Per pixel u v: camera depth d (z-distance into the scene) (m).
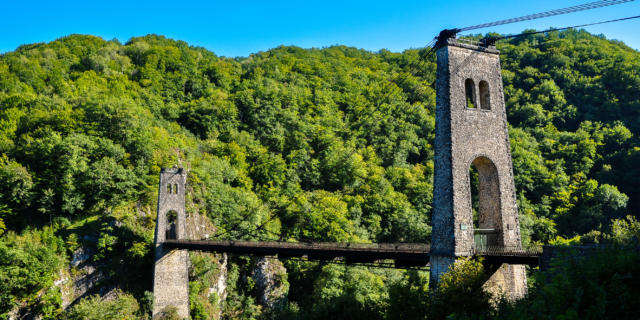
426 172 97.25
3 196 64.25
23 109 87.38
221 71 139.38
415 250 30.97
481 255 26.72
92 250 59.06
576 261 18.97
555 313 14.85
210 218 76.25
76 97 98.75
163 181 61.09
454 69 30.08
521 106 104.81
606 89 101.88
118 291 56.50
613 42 136.62
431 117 112.44
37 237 60.41
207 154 96.44
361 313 30.50
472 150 29.25
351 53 186.00
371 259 32.78
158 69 132.50
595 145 88.94
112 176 71.38
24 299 50.69
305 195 89.19
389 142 104.81
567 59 113.06
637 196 78.62
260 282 69.94
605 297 13.95
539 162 88.06
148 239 61.66
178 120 113.50
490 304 23.86
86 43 142.00
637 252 17.39
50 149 70.62
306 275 72.75
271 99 122.06
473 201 76.81
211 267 64.81
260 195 91.00
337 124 114.81
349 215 82.06
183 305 57.34
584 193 78.81
